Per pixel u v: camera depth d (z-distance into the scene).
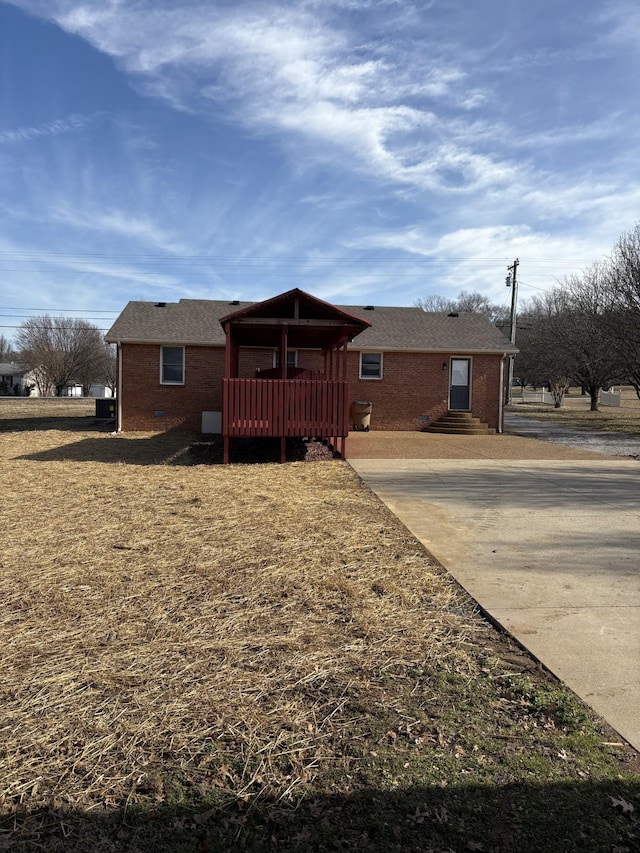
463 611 3.83
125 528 5.81
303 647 3.28
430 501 7.28
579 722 2.54
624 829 1.94
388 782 2.17
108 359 58.03
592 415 27.47
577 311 25.62
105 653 3.19
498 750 2.36
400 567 4.68
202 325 18.16
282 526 5.90
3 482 8.53
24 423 20.30
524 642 3.34
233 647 3.27
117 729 2.49
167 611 3.77
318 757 2.32
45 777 2.19
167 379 17.23
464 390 18.42
